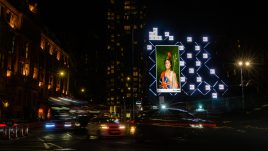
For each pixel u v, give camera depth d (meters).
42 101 66.56
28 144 19.20
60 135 29.23
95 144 18.64
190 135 16.22
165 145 17.22
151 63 64.38
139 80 114.62
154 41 64.00
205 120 16.45
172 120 17.38
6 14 50.28
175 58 49.34
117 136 23.61
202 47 66.06
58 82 80.88
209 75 64.38
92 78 155.75
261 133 13.53
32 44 61.03
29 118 52.09
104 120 24.09
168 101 60.41
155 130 17.94
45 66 69.75
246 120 16.42
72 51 104.56
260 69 53.62
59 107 69.38
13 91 51.88
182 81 63.34
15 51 53.19
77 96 107.12
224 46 65.00
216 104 58.16
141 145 17.47
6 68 49.50
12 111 50.94
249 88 53.16
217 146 14.98
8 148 16.72
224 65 64.31
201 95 63.62
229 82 62.09
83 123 35.78
